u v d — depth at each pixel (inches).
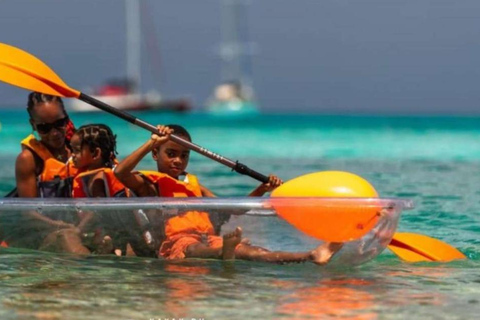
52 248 922.7
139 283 796.6
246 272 847.1
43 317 680.4
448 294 769.6
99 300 733.3
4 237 931.3
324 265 869.8
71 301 729.0
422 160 2442.2
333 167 2175.2
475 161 2402.8
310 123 6560.0
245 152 2842.0
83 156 981.8
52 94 988.6
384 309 712.4
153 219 896.9
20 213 920.9
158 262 888.9
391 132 4667.8
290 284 799.1
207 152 989.2
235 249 882.8
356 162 2357.3
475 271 881.5
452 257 951.6
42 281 802.2
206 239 888.3
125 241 904.9
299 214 856.3
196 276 826.2
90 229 909.8
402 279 832.9
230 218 880.9
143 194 952.9
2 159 2434.8
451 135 4252.0
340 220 846.5
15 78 986.1
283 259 871.1
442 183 1749.5
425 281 826.2
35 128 1010.1
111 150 994.7
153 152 1002.1
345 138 3900.1
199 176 1888.5
